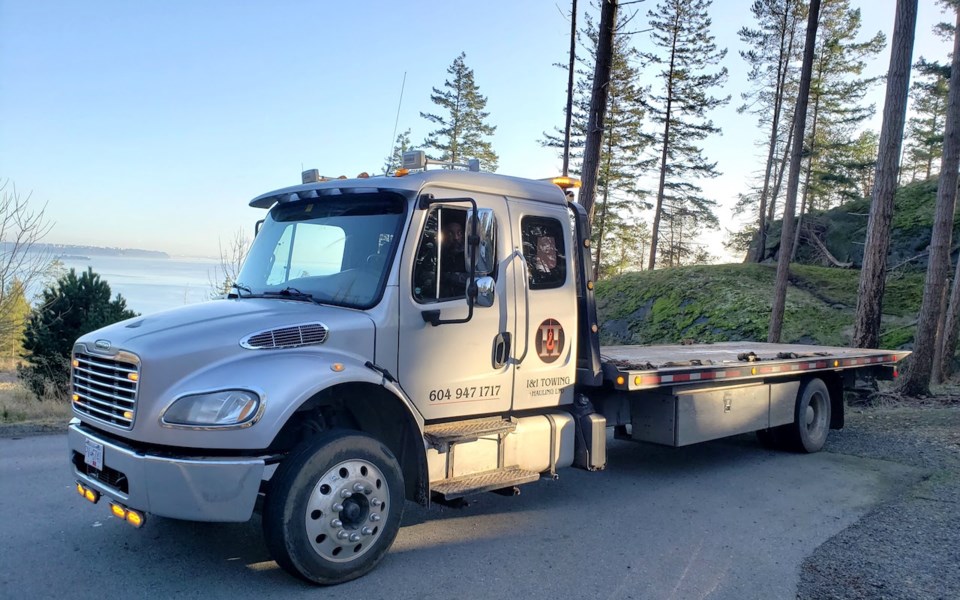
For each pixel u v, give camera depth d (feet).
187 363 13.44
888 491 22.94
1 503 19.16
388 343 15.53
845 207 100.89
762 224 108.88
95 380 14.70
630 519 19.51
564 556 16.40
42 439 27.89
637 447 30.04
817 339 68.80
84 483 14.62
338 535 14.01
